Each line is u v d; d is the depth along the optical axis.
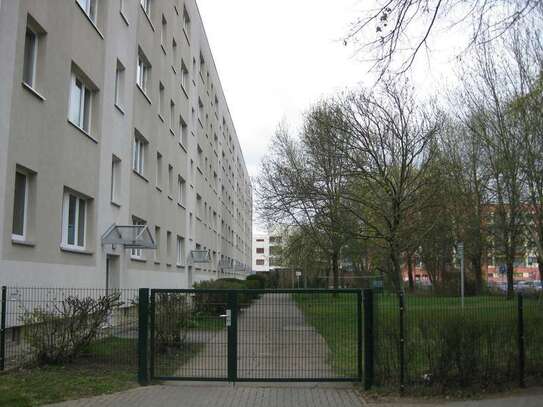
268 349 9.55
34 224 12.62
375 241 23.38
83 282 15.62
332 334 9.59
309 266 42.44
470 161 28.59
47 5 13.22
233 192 68.56
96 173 16.86
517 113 18.69
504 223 28.70
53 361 10.34
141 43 22.47
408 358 9.05
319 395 8.75
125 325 10.80
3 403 7.71
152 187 24.31
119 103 19.86
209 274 44.69
